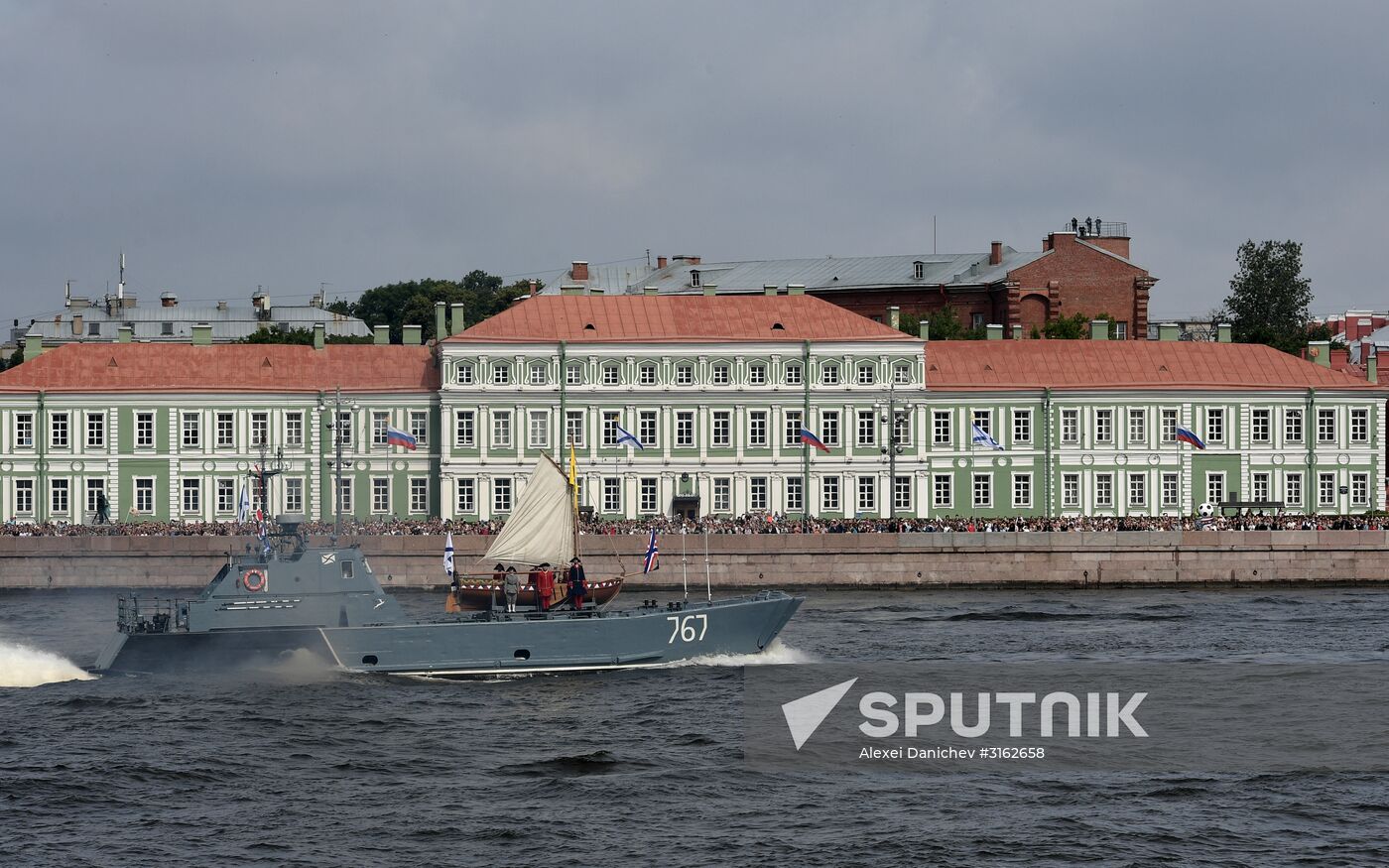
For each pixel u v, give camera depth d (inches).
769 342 7559.1
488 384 7460.6
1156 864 2952.8
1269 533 6545.3
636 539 6382.9
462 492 7450.8
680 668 4429.1
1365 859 2987.2
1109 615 5674.2
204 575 6259.8
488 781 3417.8
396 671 4259.4
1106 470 7726.4
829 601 6107.3
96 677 4288.9
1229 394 7760.8
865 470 7613.2
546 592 4458.7
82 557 6245.1
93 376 7450.8
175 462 7440.9
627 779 3432.6
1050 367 7815.0
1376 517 6978.4
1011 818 3208.7
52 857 2962.6
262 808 3233.3
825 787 3410.4
